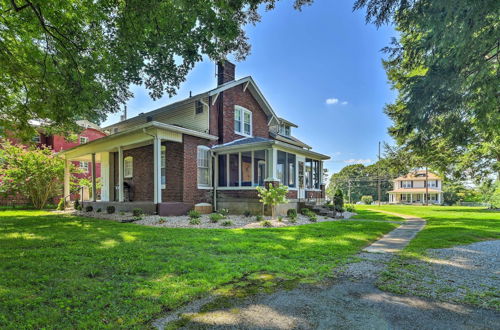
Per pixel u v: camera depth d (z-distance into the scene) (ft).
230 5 20.66
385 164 86.84
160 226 30.53
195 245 19.92
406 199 161.58
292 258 17.06
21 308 9.60
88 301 10.29
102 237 22.88
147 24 22.82
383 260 16.92
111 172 55.77
